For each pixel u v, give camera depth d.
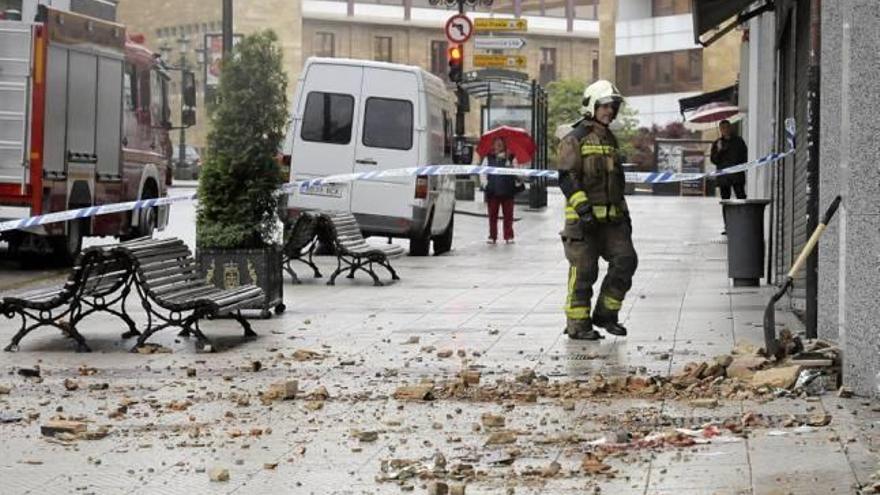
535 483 11.34
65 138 32.81
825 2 16.36
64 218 23.20
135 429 13.81
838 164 16.09
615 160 19.84
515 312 23.58
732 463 11.79
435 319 22.59
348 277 29.86
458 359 18.22
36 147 31.50
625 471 11.66
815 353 15.86
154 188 39.25
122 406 14.70
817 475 11.25
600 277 29.75
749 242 27.38
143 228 38.62
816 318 17.52
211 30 121.88
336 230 28.94
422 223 36.78
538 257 37.25
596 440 12.91
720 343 19.27
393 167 36.72
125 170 36.72
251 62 23.48
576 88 120.88
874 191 14.34
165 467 12.20
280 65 23.62
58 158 32.50
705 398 14.87
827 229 16.61
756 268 27.44
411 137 36.72
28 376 17.09
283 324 22.02
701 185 91.00
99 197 34.88
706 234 46.75
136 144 37.72
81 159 33.69
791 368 15.37
